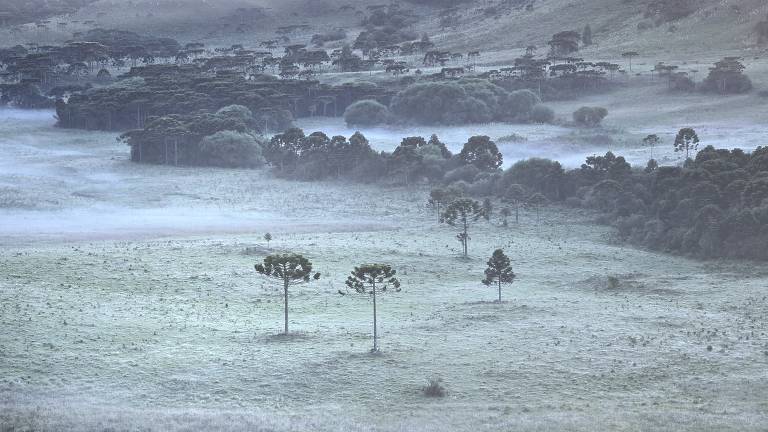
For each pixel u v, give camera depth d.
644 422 52.97
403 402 61.97
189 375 68.88
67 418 51.81
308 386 66.38
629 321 89.81
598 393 63.38
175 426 50.38
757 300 101.38
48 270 110.81
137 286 106.75
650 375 68.38
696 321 89.62
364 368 71.12
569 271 125.69
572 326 87.19
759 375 67.44
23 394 61.66
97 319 87.12
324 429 50.78
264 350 77.31
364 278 77.50
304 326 89.06
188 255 128.75
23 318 84.38
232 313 95.75
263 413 57.00
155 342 79.44
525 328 86.44
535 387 65.38
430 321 91.31
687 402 59.88
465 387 65.69
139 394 63.56
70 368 69.50
